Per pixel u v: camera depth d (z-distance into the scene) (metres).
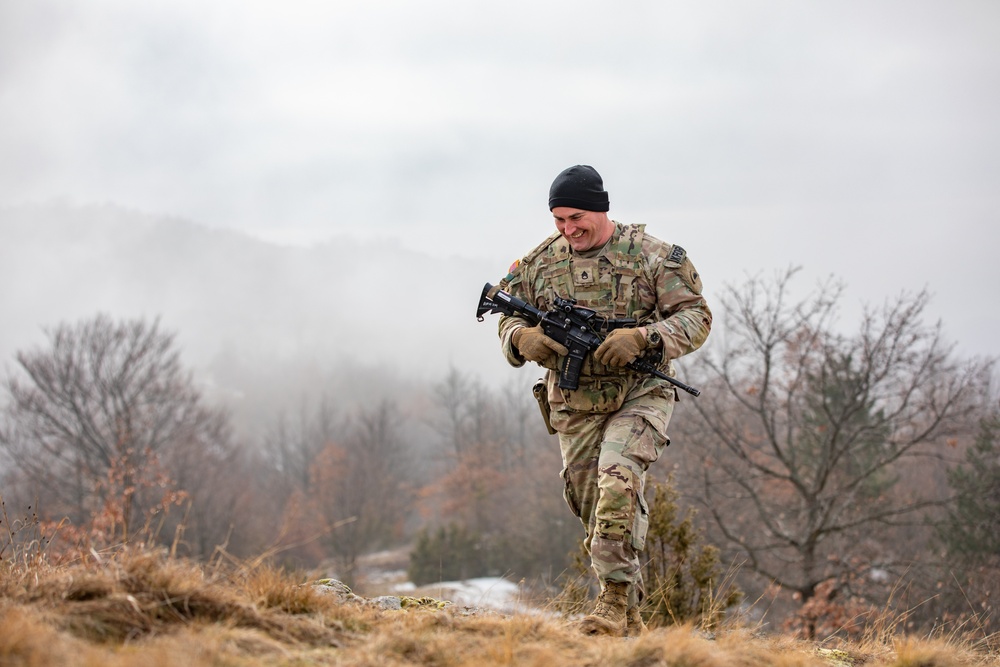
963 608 13.34
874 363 16.56
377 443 60.16
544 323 4.21
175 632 2.84
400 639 2.98
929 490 24.12
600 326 4.14
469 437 69.50
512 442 69.50
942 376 16.83
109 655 2.46
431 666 2.86
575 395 4.14
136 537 3.80
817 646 4.11
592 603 4.53
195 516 33.62
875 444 17.69
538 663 2.89
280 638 3.00
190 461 36.12
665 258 4.13
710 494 16.75
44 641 2.43
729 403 18.62
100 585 2.99
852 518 18.14
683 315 4.06
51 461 31.03
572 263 4.22
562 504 33.16
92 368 34.75
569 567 6.36
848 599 15.65
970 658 3.92
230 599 3.15
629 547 3.96
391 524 51.12
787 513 17.73
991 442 19.08
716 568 6.32
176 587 3.06
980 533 16.97
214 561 3.58
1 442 30.91
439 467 74.75
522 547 33.28
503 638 3.12
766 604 16.34
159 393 36.28
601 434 4.20
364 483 47.59
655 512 6.45
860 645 4.24
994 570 15.56
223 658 2.60
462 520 49.84
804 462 18.62
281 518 45.06
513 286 4.39
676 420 17.84
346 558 37.94
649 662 3.01
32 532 4.15
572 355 4.11
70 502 28.36
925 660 3.67
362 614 3.44
